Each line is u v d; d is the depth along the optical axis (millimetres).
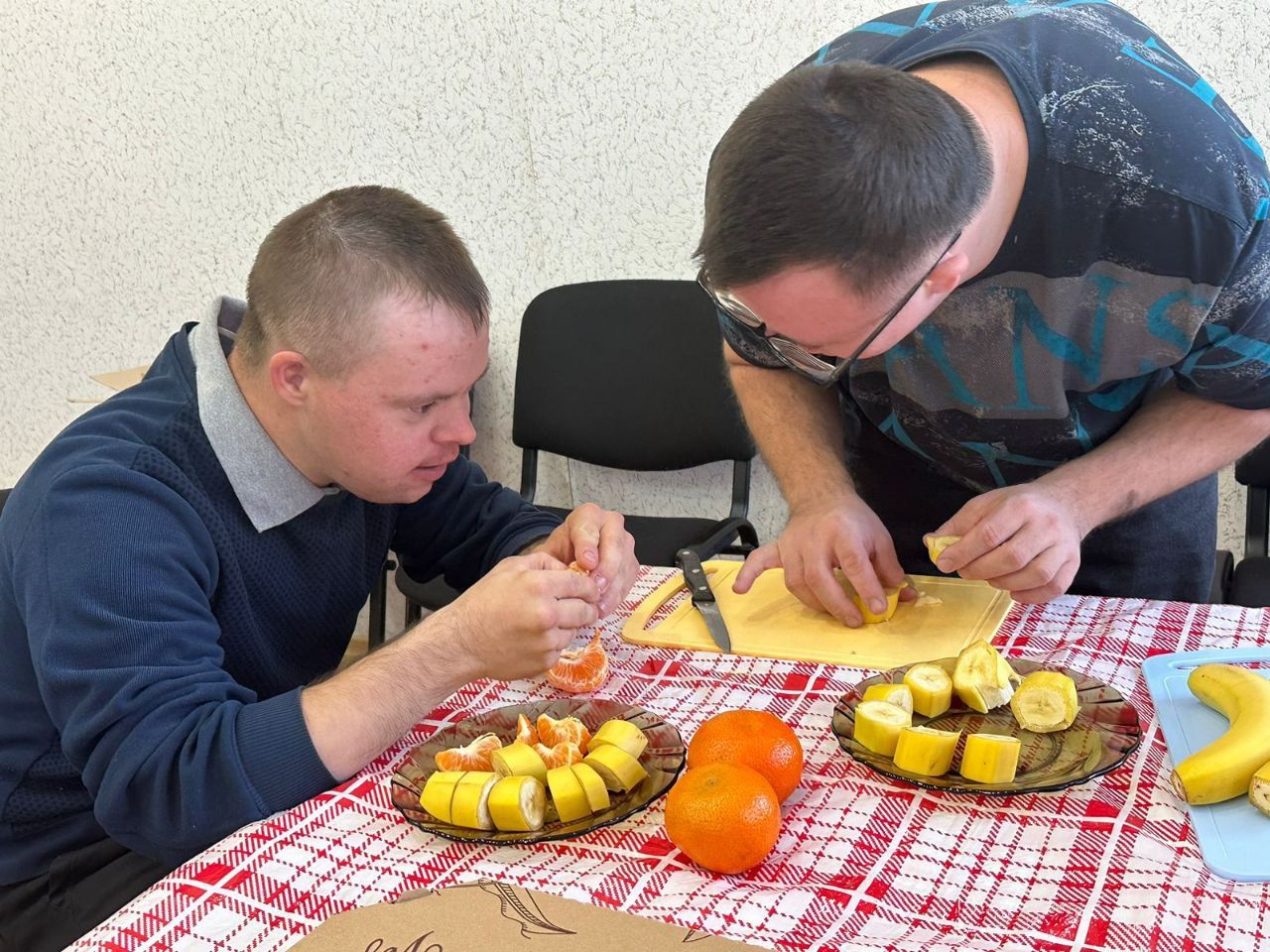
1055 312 1135
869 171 812
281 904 771
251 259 2773
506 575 989
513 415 2406
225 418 1104
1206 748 818
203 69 2631
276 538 1170
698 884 768
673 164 2307
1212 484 1510
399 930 687
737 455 2215
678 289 2230
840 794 873
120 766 932
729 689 1069
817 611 1236
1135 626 1121
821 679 1072
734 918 726
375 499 1148
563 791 837
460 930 684
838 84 856
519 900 714
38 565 983
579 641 1206
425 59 2428
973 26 1154
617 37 2258
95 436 1085
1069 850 774
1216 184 1018
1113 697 932
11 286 3039
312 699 955
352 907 765
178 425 1107
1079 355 1191
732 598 1296
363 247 1011
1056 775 841
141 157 2775
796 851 803
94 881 1101
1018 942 681
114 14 2662
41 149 2863
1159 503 1448
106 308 2969
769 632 1188
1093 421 1313
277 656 1227
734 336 1388
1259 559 1765
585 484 2574
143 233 2850
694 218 2334
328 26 2484
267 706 950
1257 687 868
